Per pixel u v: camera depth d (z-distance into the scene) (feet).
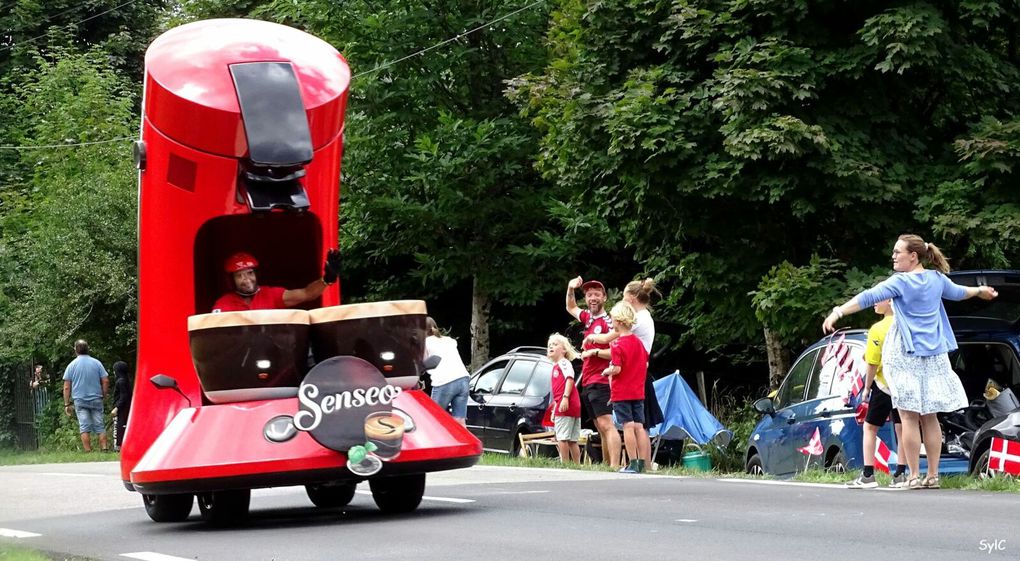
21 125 138.82
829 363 50.03
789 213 71.26
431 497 39.65
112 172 108.27
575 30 76.13
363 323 34.37
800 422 50.90
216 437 33.14
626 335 51.96
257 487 32.89
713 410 89.51
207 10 126.62
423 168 98.43
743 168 67.51
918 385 38.04
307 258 39.58
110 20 159.33
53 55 137.18
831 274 68.80
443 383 65.21
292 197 36.14
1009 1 68.64
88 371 97.40
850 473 44.45
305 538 30.73
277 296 38.55
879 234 70.33
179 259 36.73
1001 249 65.05
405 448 33.73
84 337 103.91
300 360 34.19
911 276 38.45
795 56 66.59
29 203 122.42
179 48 37.32
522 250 101.50
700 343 80.48
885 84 69.31
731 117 66.64
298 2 105.29
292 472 32.73
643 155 68.80
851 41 68.18
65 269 101.24
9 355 108.58
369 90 101.30
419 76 103.04
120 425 94.99
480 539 28.84
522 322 114.21
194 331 33.58
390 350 34.71
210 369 33.81
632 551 25.85
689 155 68.49
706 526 29.63
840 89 69.00
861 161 66.59
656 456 67.92
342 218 106.73
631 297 53.36
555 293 107.86
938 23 64.85
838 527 28.78
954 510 31.78
